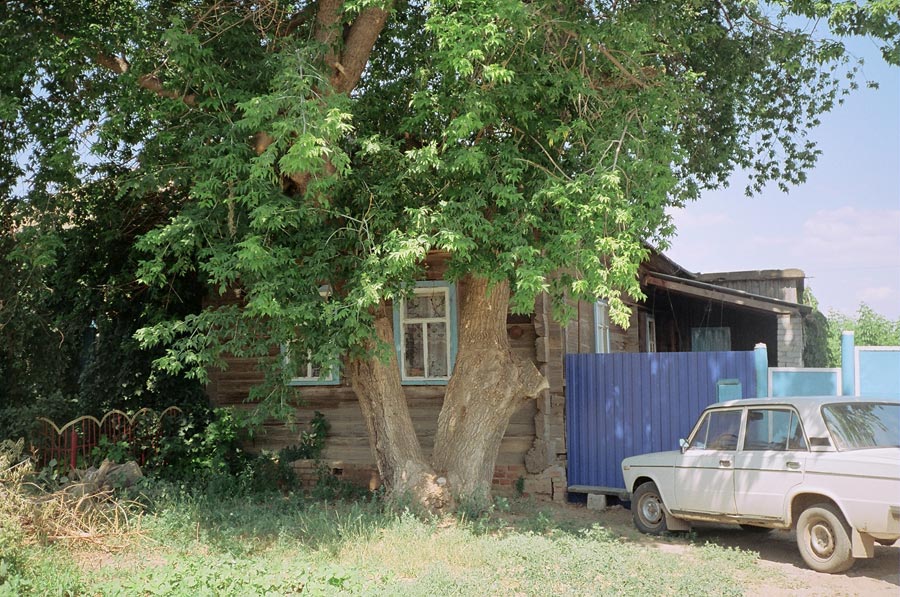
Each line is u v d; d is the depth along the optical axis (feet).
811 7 40.29
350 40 39.91
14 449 37.55
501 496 47.47
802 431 30.81
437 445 42.16
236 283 51.67
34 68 38.75
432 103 36.91
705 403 45.29
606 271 31.71
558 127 35.60
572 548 31.83
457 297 50.21
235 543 33.58
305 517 37.76
